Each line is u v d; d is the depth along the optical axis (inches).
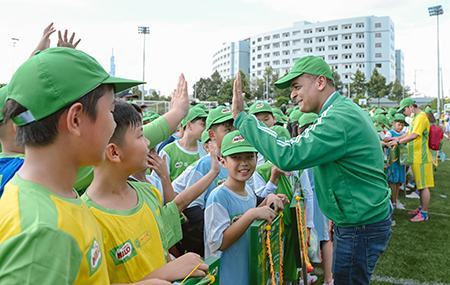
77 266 43.1
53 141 45.9
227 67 5182.1
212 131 143.4
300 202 132.0
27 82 45.3
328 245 171.6
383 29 4183.1
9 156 79.2
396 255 218.5
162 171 102.0
